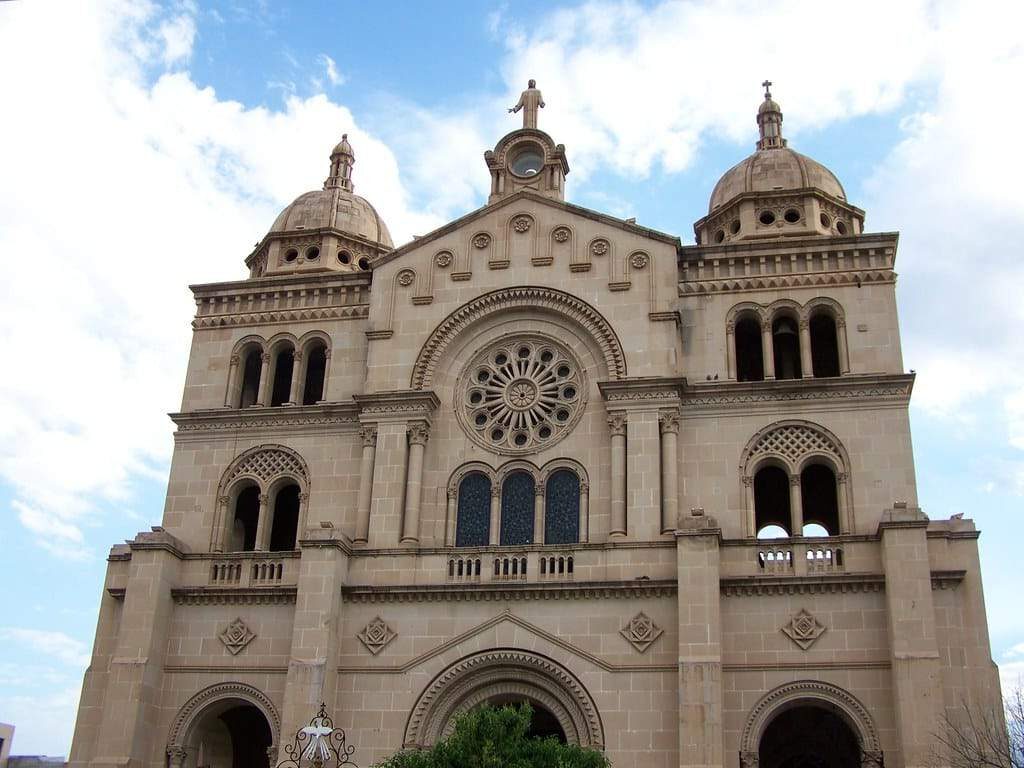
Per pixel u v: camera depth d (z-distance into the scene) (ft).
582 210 148.46
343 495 143.02
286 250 176.45
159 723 132.16
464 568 130.82
